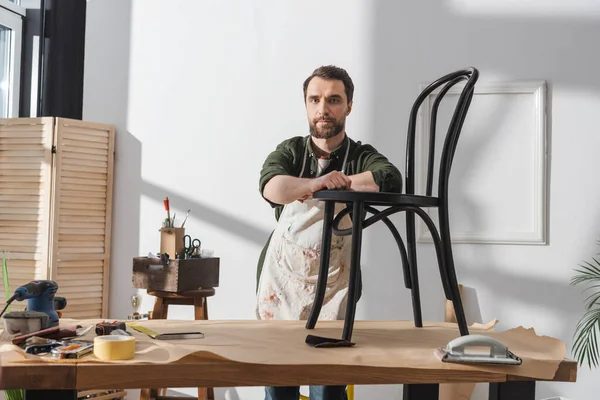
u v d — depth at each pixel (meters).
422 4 3.52
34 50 3.98
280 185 2.14
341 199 1.56
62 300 1.74
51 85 3.88
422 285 3.45
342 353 1.39
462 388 3.28
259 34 3.69
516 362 1.33
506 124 3.41
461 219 3.44
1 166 3.64
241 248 3.67
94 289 3.72
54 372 1.22
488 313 3.40
